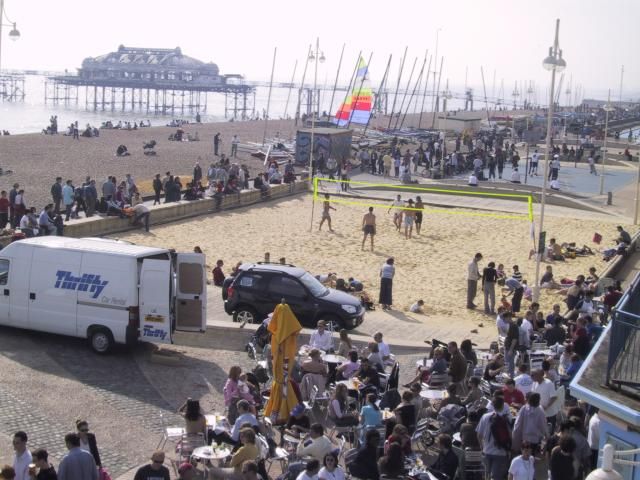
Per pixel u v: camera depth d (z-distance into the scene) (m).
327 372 15.69
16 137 65.88
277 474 12.82
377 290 26.45
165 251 18.09
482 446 12.40
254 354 17.84
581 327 16.88
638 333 11.67
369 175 53.00
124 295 17.38
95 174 49.12
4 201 28.69
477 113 135.12
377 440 11.68
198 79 189.12
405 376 18.08
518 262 31.33
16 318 18.09
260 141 74.94
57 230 28.41
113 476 12.23
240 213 38.34
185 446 12.34
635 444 10.46
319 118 94.38
